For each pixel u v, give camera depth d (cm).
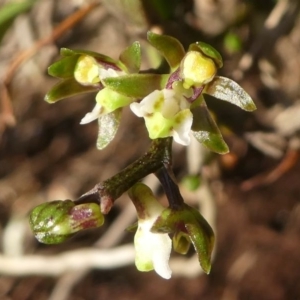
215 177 7
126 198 11
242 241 11
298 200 11
